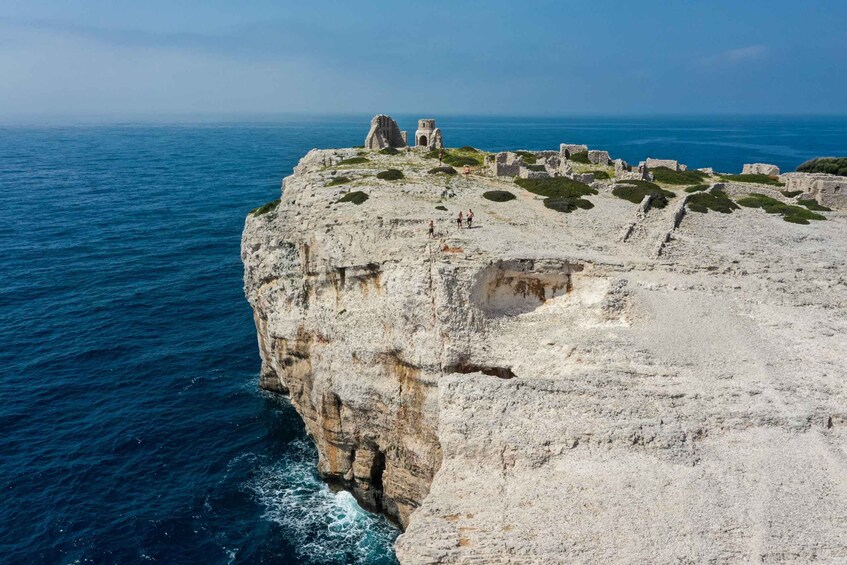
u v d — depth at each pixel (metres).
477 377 30.69
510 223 46.56
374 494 41.81
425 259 36.97
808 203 61.81
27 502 38.34
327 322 42.19
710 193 61.69
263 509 39.84
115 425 46.75
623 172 72.31
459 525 24.41
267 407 51.00
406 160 70.25
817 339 32.78
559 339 34.53
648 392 28.75
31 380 52.09
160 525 37.28
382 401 39.09
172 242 96.94
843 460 25.50
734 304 35.78
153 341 60.88
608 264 38.12
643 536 22.89
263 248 50.88
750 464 25.56
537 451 26.95
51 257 86.44
